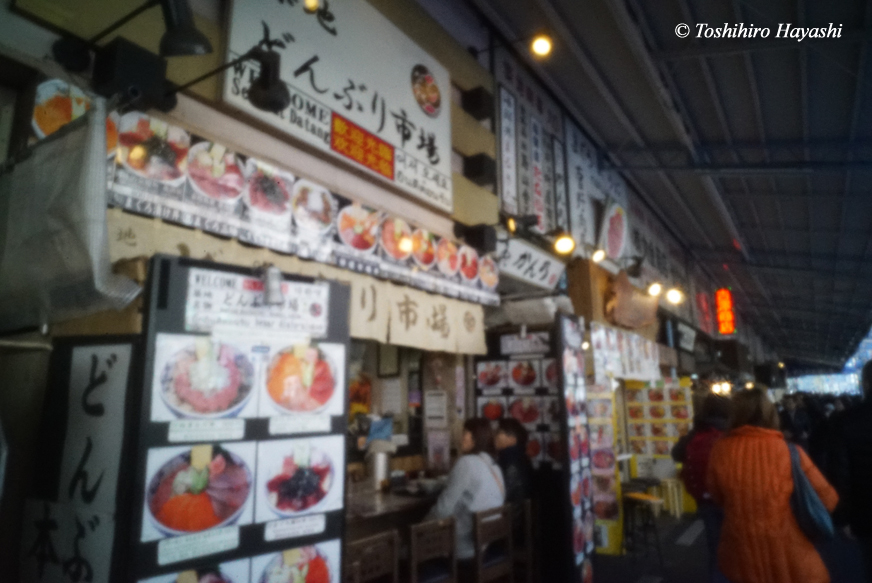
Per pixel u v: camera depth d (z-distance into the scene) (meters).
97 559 1.96
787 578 2.95
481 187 6.91
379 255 4.82
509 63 8.38
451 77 6.64
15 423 2.51
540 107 9.10
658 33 8.12
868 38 7.25
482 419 4.74
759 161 11.72
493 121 7.46
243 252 3.77
